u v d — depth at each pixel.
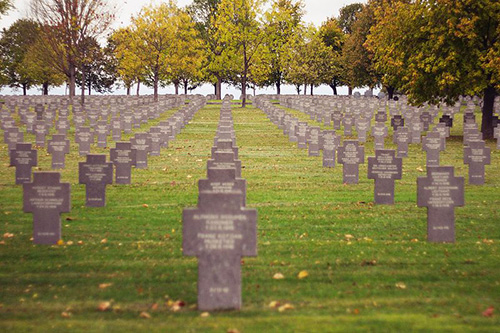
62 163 20.80
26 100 60.22
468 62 29.50
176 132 34.22
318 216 13.38
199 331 6.61
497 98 52.84
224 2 63.47
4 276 8.95
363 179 18.97
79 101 61.03
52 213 10.66
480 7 28.62
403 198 15.52
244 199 10.99
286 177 19.33
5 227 12.17
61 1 54.41
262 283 8.55
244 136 33.69
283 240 11.25
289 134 31.06
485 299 7.82
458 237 11.44
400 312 7.30
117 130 30.91
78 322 6.95
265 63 66.19
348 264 9.56
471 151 17.81
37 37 61.66
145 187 17.19
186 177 19.12
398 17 31.61
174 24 67.06
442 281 8.66
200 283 7.35
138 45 66.31
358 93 83.19
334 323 6.85
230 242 7.30
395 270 9.22
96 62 97.69
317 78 83.31
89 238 11.31
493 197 15.72
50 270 9.27
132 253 10.27
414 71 30.33
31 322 6.96
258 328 6.70
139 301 7.79
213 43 86.25
